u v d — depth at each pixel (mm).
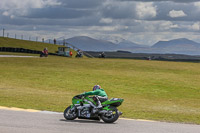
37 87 33000
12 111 15969
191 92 35875
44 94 27141
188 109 23438
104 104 13992
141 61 74625
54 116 15305
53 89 32281
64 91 31359
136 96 31172
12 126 11633
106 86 36906
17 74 42938
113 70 53469
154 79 44625
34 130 11117
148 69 57406
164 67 61875
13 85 33094
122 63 66125
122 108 21141
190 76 50156
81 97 14414
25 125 12008
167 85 39969
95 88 14516
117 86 37312
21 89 29938
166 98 31031
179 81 43906
